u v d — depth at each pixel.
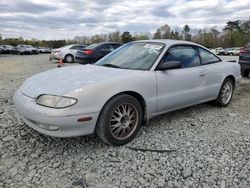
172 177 2.67
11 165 2.84
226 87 5.16
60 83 3.15
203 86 4.48
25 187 2.46
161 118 4.44
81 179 2.60
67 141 3.43
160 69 3.76
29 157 3.02
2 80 8.55
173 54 4.06
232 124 4.23
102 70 3.63
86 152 3.16
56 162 2.92
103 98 3.08
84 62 12.19
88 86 3.02
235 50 46.72
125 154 3.13
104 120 3.12
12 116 4.33
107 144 3.34
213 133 3.83
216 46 68.00
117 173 2.73
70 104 2.87
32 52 40.53
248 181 2.62
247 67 8.82
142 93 3.48
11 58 25.36
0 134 3.60
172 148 3.30
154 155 3.12
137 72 3.56
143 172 2.75
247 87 7.42
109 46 12.71
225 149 3.30
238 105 5.40
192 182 2.59
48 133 2.95
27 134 3.62
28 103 3.05
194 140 3.56
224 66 5.00
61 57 15.77
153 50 4.02
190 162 2.96
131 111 3.43
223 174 2.73
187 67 4.21
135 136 3.58
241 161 3.00
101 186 2.50
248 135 3.78
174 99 3.94
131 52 4.17
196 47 4.55
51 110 2.85
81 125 2.97
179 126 4.08
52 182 2.55
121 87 3.24
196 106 5.23
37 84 3.29
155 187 2.50
